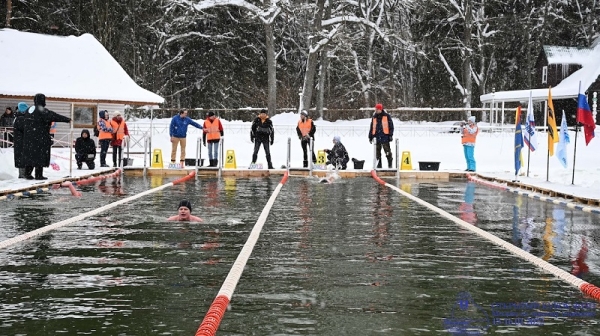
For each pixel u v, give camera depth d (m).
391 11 67.44
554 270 9.77
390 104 72.56
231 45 73.25
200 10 59.28
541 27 73.62
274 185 24.02
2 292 8.34
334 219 15.09
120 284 8.80
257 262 10.30
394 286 8.82
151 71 69.38
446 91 77.06
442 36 73.88
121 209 16.47
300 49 73.12
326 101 76.00
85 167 29.95
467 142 30.52
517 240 12.52
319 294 8.38
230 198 19.23
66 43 46.97
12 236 12.30
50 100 41.91
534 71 74.12
